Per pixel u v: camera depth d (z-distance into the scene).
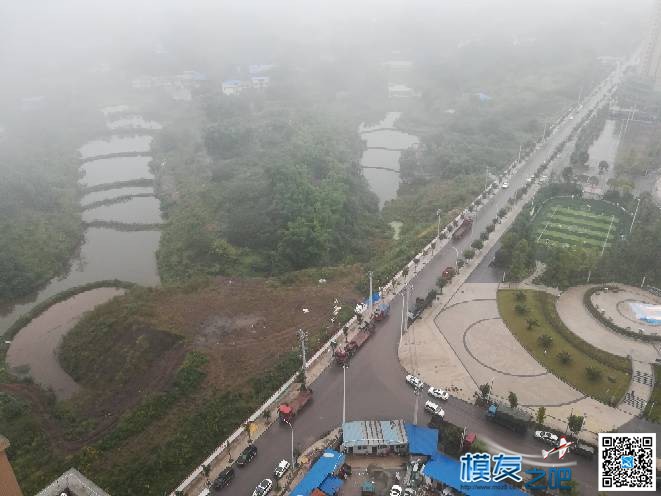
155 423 97.50
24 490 84.94
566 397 101.75
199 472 87.25
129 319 122.94
